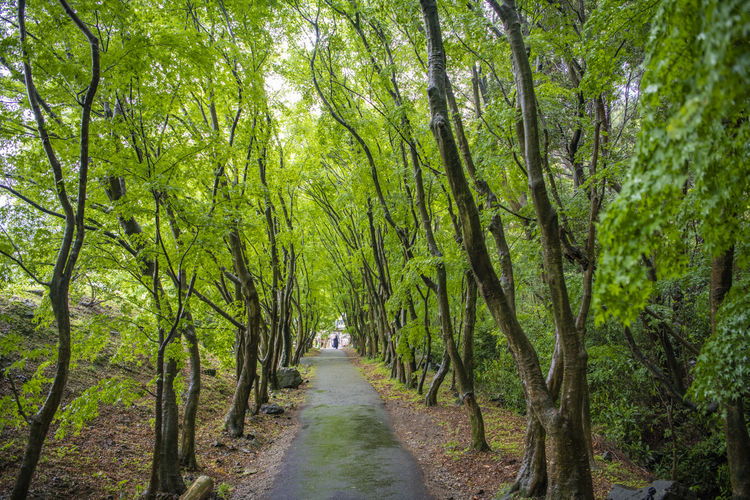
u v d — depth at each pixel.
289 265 16.23
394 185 12.24
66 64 4.64
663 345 7.52
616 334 8.73
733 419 4.25
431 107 5.14
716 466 6.92
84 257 5.44
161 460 6.04
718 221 2.72
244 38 8.38
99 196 6.50
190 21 7.42
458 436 8.97
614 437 8.04
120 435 7.29
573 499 4.27
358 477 6.83
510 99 7.82
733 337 3.57
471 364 10.02
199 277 7.16
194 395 7.20
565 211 6.14
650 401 8.70
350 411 12.27
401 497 6.00
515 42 4.72
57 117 5.12
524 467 5.85
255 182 9.21
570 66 7.41
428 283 8.79
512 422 10.29
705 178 2.22
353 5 8.77
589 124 6.30
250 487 6.50
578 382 4.47
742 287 3.84
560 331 4.58
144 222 7.00
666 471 7.44
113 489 5.57
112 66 4.72
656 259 2.21
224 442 8.55
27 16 4.92
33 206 5.12
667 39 1.73
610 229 1.80
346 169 15.16
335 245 22.55
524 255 10.80
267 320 16.84
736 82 1.48
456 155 4.98
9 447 5.55
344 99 11.90
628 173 1.83
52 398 4.06
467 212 4.94
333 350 49.34
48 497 4.93
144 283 5.39
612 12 4.67
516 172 7.18
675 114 1.68
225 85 7.61
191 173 5.88
